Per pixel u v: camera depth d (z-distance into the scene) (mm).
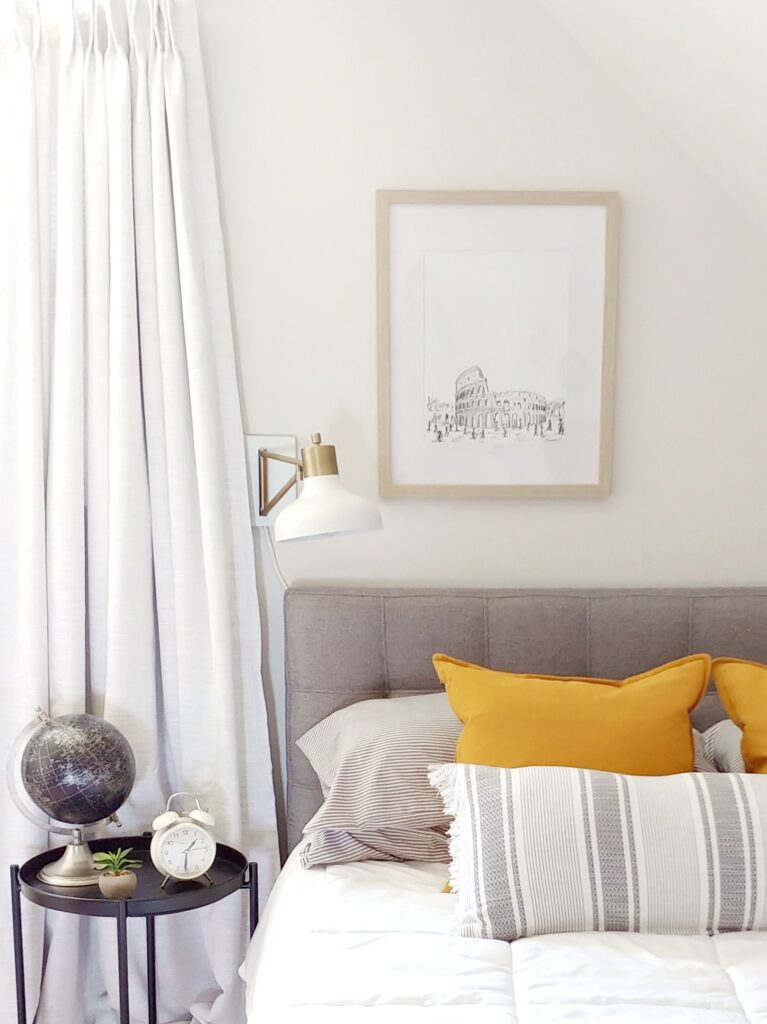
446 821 1984
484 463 2502
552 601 2410
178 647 2350
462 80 2426
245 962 2061
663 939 1660
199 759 2365
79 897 2006
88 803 2098
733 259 2471
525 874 1690
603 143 2441
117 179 2285
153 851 2088
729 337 2494
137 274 2342
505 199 2426
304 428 2490
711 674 2316
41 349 2295
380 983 1520
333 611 2387
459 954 1610
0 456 2285
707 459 2525
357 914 1748
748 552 2547
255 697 2439
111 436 2311
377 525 2121
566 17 2352
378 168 2441
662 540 2539
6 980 2303
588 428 2492
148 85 2322
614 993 1485
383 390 2469
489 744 1934
